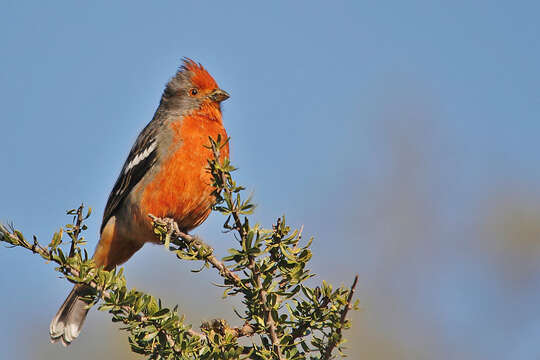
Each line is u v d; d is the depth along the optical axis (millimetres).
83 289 7762
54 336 11688
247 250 7574
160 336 7406
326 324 7414
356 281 7133
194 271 7910
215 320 7816
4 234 7453
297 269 7613
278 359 7320
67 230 7914
